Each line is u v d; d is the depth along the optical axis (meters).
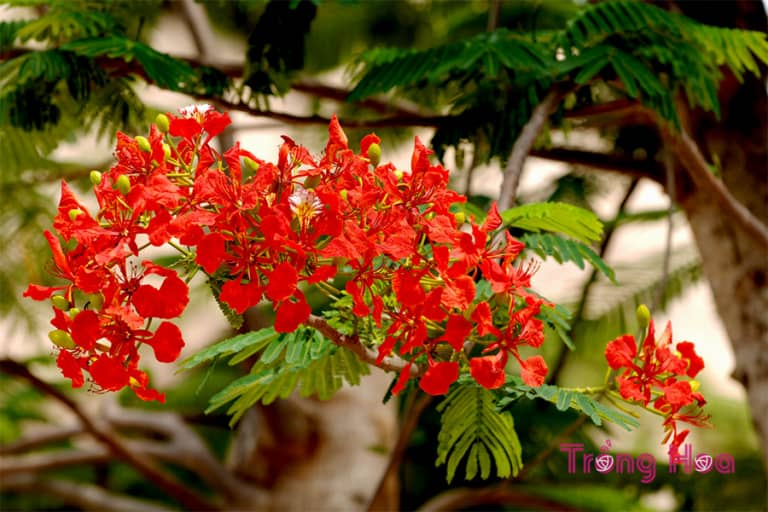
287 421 4.47
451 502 4.10
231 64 2.95
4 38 2.74
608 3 2.65
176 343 1.92
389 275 1.99
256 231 1.94
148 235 1.90
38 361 4.45
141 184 1.93
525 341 1.98
